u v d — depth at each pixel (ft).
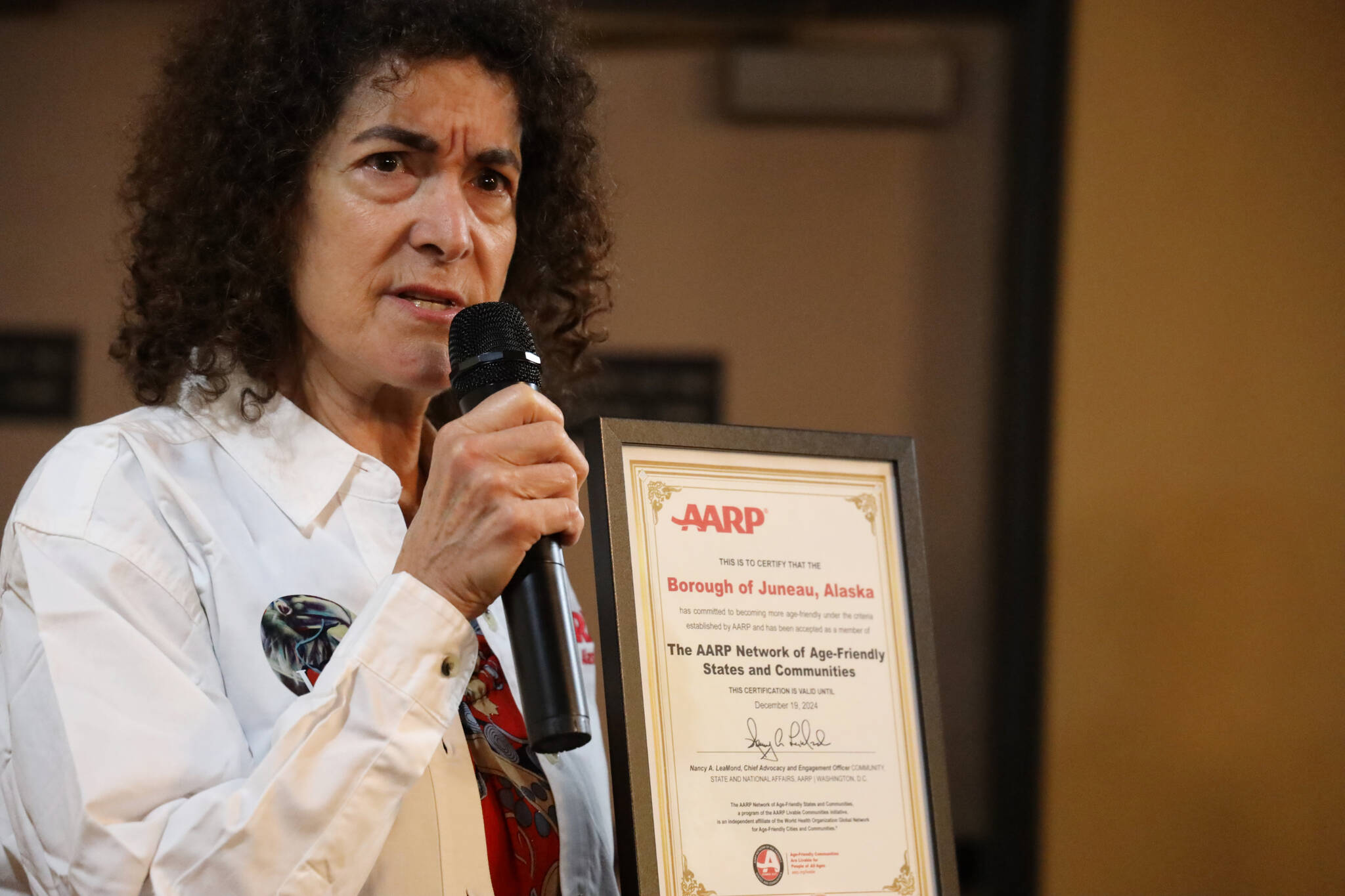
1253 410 17.35
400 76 4.96
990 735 18.43
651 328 19.26
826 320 19.36
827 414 19.25
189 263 5.21
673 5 19.11
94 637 4.39
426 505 4.51
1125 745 17.25
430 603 4.40
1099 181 17.49
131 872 4.08
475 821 4.80
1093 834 17.19
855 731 5.04
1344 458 17.28
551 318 6.36
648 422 4.97
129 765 4.21
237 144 5.17
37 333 18.22
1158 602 17.34
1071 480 17.44
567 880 5.14
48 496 4.70
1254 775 17.11
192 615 4.74
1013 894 17.35
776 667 4.97
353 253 4.99
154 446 4.99
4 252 18.29
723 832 4.68
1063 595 17.39
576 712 4.18
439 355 5.07
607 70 19.47
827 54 19.33
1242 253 17.39
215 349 5.17
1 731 4.50
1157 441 17.40
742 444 5.13
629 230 19.34
